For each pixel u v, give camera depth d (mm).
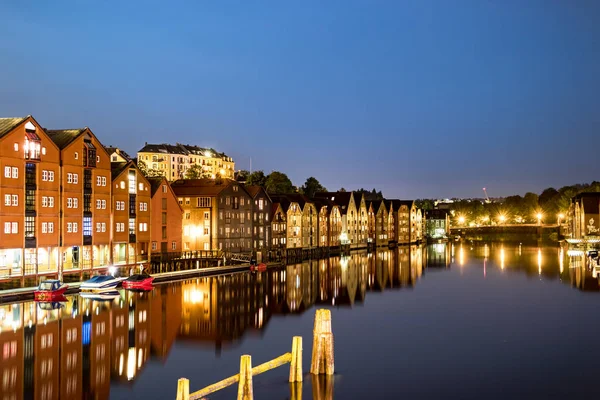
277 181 198625
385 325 59750
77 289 77875
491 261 136000
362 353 48312
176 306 69812
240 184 130000
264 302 74812
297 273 110375
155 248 107062
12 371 43125
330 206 173750
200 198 121812
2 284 73938
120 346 50438
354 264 132375
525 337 53938
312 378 39031
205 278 98188
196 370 43938
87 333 54844
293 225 152250
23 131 79625
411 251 180750
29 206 80688
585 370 43719
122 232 97875
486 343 51719
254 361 46094
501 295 80062
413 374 42594
